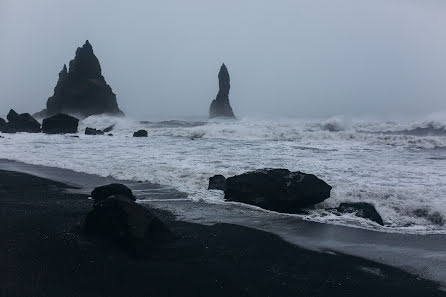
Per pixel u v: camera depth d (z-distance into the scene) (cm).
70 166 1856
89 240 831
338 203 1143
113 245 807
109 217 845
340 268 729
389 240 881
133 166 1744
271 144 2592
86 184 1450
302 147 2411
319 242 866
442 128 3381
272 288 644
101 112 6825
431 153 2127
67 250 776
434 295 627
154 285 643
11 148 2644
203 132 3384
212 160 1855
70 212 1046
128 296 603
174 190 1348
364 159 1880
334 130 3494
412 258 777
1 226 924
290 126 3581
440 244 855
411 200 1097
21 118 4466
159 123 5031
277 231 938
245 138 3075
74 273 676
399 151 2222
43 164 1959
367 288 649
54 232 880
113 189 1077
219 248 821
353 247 837
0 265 701
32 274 666
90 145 2777
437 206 1038
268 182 1159
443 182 1314
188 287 640
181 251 795
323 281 673
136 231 802
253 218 1040
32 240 829
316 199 1114
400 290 643
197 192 1313
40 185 1430
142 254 766
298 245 846
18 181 1502
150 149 2414
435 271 716
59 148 2609
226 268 719
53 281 643
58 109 6975
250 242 860
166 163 1789
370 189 1198
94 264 715
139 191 1341
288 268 725
